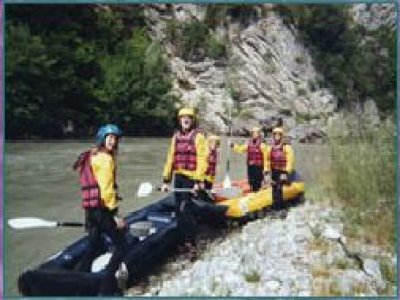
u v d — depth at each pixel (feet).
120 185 37.37
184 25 84.64
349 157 28.55
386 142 28.07
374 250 23.58
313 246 23.84
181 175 22.94
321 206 28.35
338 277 21.45
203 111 79.82
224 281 20.77
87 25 71.56
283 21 92.94
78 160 18.60
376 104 77.66
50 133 62.39
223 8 89.56
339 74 83.82
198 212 24.34
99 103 66.28
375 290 21.08
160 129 69.15
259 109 85.81
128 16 79.05
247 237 24.75
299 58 90.12
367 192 27.14
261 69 90.43
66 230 26.94
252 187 31.12
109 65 69.62
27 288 18.37
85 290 18.38
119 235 18.70
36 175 38.37
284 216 27.73
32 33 65.62
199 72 84.69
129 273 19.53
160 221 23.71
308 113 83.66
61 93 64.03
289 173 29.81
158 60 76.38
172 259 22.22
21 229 26.76
